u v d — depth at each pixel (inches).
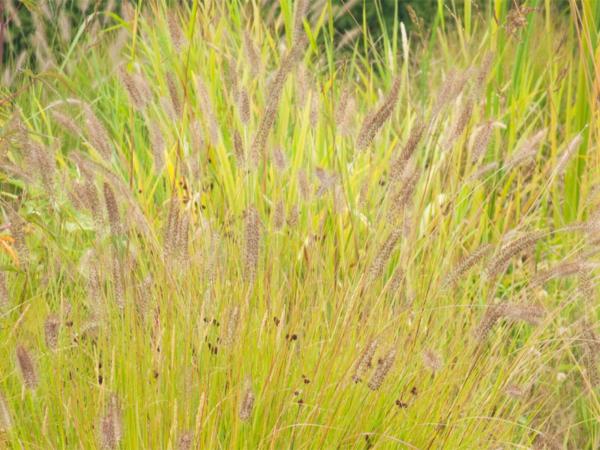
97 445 131.5
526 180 219.9
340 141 202.1
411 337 150.8
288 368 141.2
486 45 234.5
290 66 156.6
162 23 252.4
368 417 143.2
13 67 247.8
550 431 170.7
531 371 161.5
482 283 166.7
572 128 230.8
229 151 218.7
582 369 168.1
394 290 148.7
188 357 141.0
